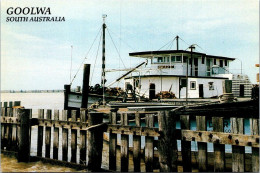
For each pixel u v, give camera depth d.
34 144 14.55
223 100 13.63
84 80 18.27
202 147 7.45
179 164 10.26
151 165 8.07
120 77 24.52
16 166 9.60
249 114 12.36
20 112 10.20
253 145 6.63
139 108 12.70
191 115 11.52
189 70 27.66
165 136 7.76
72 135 9.59
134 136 8.40
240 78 29.55
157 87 25.34
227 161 9.50
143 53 26.83
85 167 9.01
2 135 11.45
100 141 8.83
